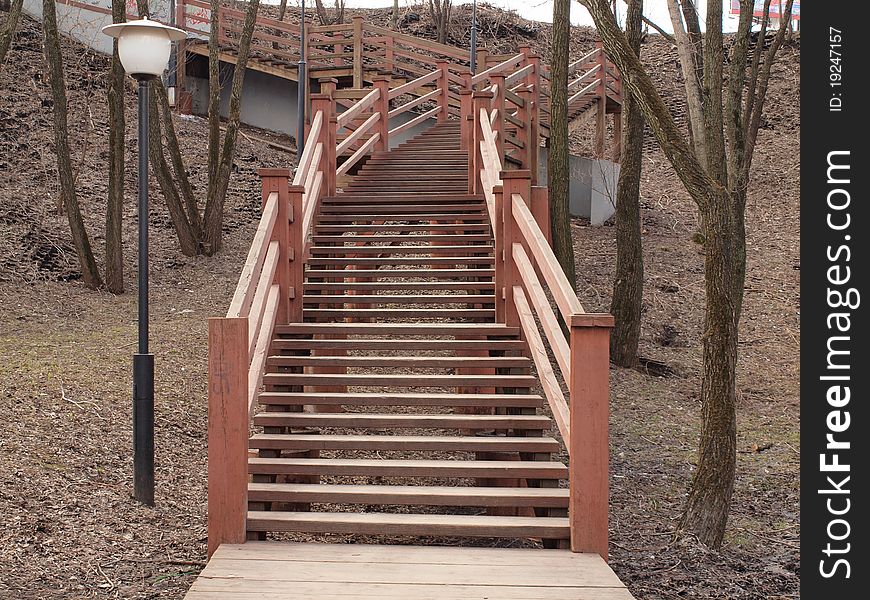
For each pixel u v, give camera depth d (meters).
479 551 5.37
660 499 8.95
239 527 5.46
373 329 7.75
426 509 7.93
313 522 5.52
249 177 18.98
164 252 15.31
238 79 15.38
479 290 8.97
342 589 4.64
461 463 6.20
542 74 19.30
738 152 11.55
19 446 7.43
